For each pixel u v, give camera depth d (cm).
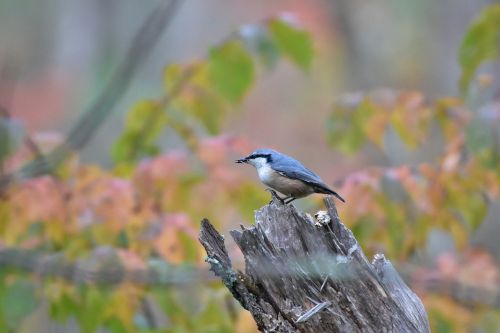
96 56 3169
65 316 930
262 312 726
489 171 977
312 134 2700
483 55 1047
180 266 918
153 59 3016
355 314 711
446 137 1046
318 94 2770
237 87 1056
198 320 947
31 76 3044
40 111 2892
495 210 1873
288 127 2712
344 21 2914
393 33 2923
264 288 727
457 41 2469
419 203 991
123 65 1127
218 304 947
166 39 3097
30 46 3356
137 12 3269
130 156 1120
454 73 2489
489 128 966
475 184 990
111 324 948
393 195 981
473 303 1012
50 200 944
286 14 1042
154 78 2984
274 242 729
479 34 1036
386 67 2894
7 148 954
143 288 931
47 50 3359
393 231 992
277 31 1041
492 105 1000
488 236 1862
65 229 945
